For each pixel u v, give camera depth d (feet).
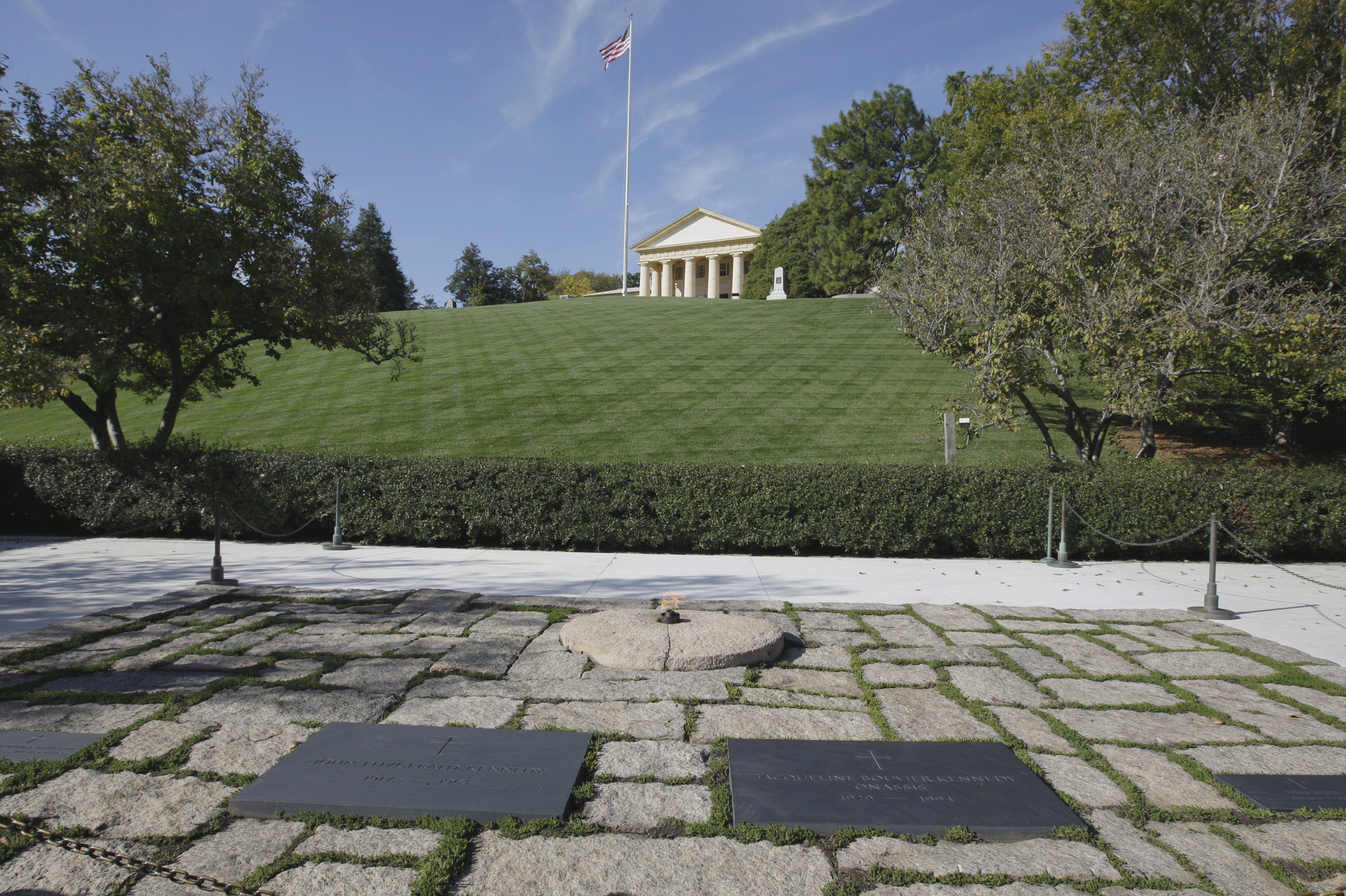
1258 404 55.36
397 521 35.86
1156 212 36.96
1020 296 39.93
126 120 38.50
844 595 26.18
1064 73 70.49
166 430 41.47
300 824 10.85
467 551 34.47
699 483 34.50
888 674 17.46
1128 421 63.82
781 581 28.48
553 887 9.53
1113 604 25.36
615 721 14.53
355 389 76.95
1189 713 15.38
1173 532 33.50
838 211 162.40
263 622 21.09
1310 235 38.22
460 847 10.19
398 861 9.97
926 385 71.61
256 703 15.15
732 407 67.00
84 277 37.93
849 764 12.71
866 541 34.04
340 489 35.65
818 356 83.97
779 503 34.12
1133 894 9.50
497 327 110.93
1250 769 12.87
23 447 38.78
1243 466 36.96
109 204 34.91
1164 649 19.66
